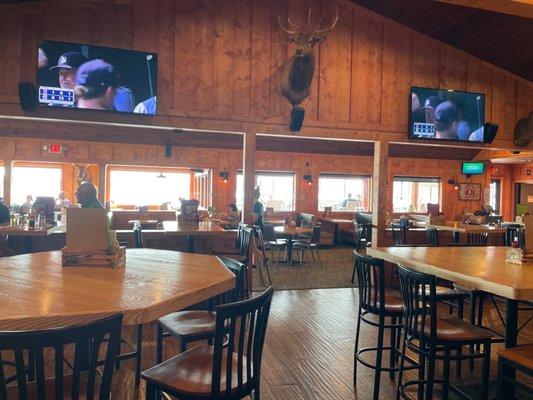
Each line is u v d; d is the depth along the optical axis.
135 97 5.04
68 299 1.57
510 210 12.48
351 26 5.91
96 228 2.20
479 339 2.30
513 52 6.08
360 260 2.86
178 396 1.62
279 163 11.00
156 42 5.21
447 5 5.48
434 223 7.10
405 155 11.61
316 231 7.71
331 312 4.59
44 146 9.48
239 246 4.98
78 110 4.91
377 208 6.05
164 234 4.46
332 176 11.39
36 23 4.85
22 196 11.30
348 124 5.88
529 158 10.48
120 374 2.94
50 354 3.20
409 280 2.40
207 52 5.39
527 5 3.48
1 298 1.57
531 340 3.79
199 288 1.79
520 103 6.59
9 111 4.77
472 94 6.22
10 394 1.58
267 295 1.69
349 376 3.01
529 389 1.95
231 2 5.48
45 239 4.74
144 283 1.86
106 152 9.90
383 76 6.03
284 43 5.64
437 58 6.25
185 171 12.24
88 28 4.99
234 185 10.70
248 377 1.64
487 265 2.70
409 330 2.42
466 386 2.92
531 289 2.03
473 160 11.73
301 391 2.77
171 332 2.30
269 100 5.58
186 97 5.31
